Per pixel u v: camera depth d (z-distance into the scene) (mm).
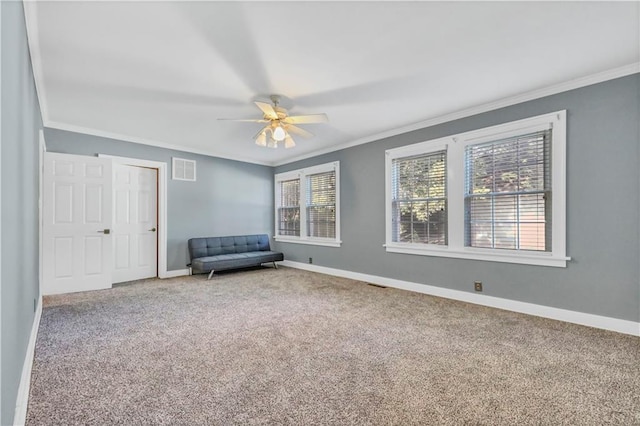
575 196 2895
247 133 4523
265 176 6656
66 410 1591
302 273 5520
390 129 4387
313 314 3164
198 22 2002
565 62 2562
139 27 2045
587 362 2117
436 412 1587
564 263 2947
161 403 1658
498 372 1986
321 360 2154
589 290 2822
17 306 1589
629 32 2150
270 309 3336
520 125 3229
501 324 2865
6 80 1253
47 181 3787
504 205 3393
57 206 3863
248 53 2383
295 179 6281
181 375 1950
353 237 5027
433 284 3977
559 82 2928
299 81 2867
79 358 2174
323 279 4977
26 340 1979
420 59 2506
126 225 4855
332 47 2316
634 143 2607
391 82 2908
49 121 3930
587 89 2836
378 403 1662
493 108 3430
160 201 5121
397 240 4445
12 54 1410
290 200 6426
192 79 2803
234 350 2314
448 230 3828
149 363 2107
